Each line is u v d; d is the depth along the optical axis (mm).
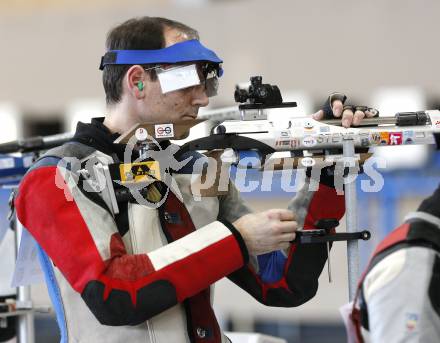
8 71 13367
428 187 9234
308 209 4340
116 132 4258
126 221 3973
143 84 4168
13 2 13320
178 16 12547
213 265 3777
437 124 4055
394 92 11758
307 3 11977
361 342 3348
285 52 12047
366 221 9219
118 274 3709
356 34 11797
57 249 3797
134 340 3887
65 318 4004
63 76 13219
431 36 11555
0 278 5184
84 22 13109
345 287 9688
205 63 4223
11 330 5398
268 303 4477
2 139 13414
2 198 5340
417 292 3016
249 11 12234
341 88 11914
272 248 3863
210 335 4055
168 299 3703
